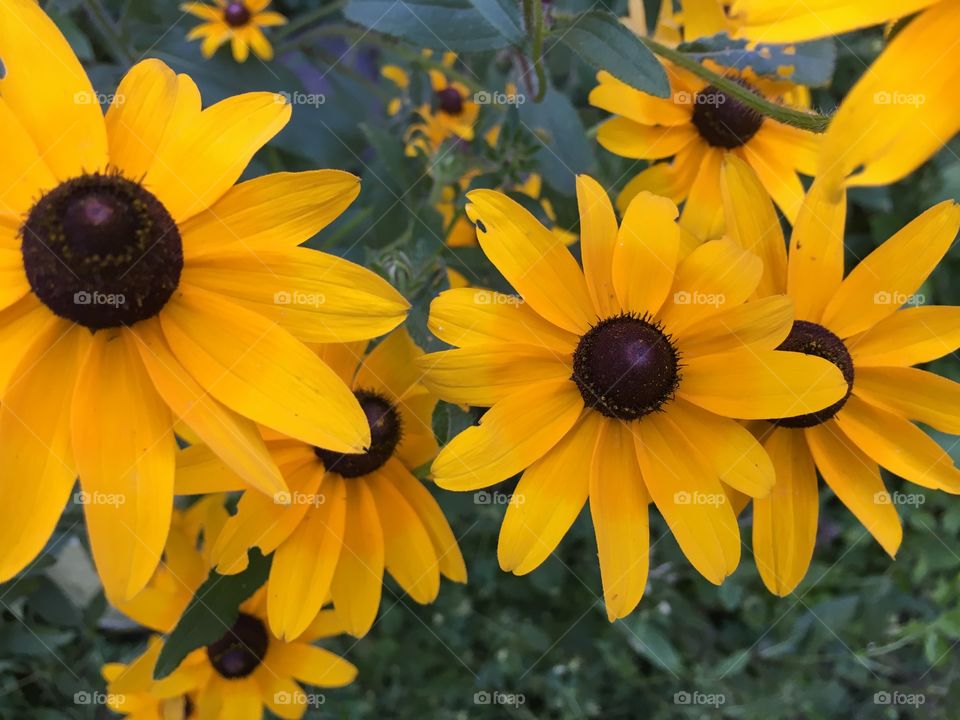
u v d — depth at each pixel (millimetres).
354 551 172
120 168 136
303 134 317
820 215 162
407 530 179
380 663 303
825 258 163
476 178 224
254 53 320
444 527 182
